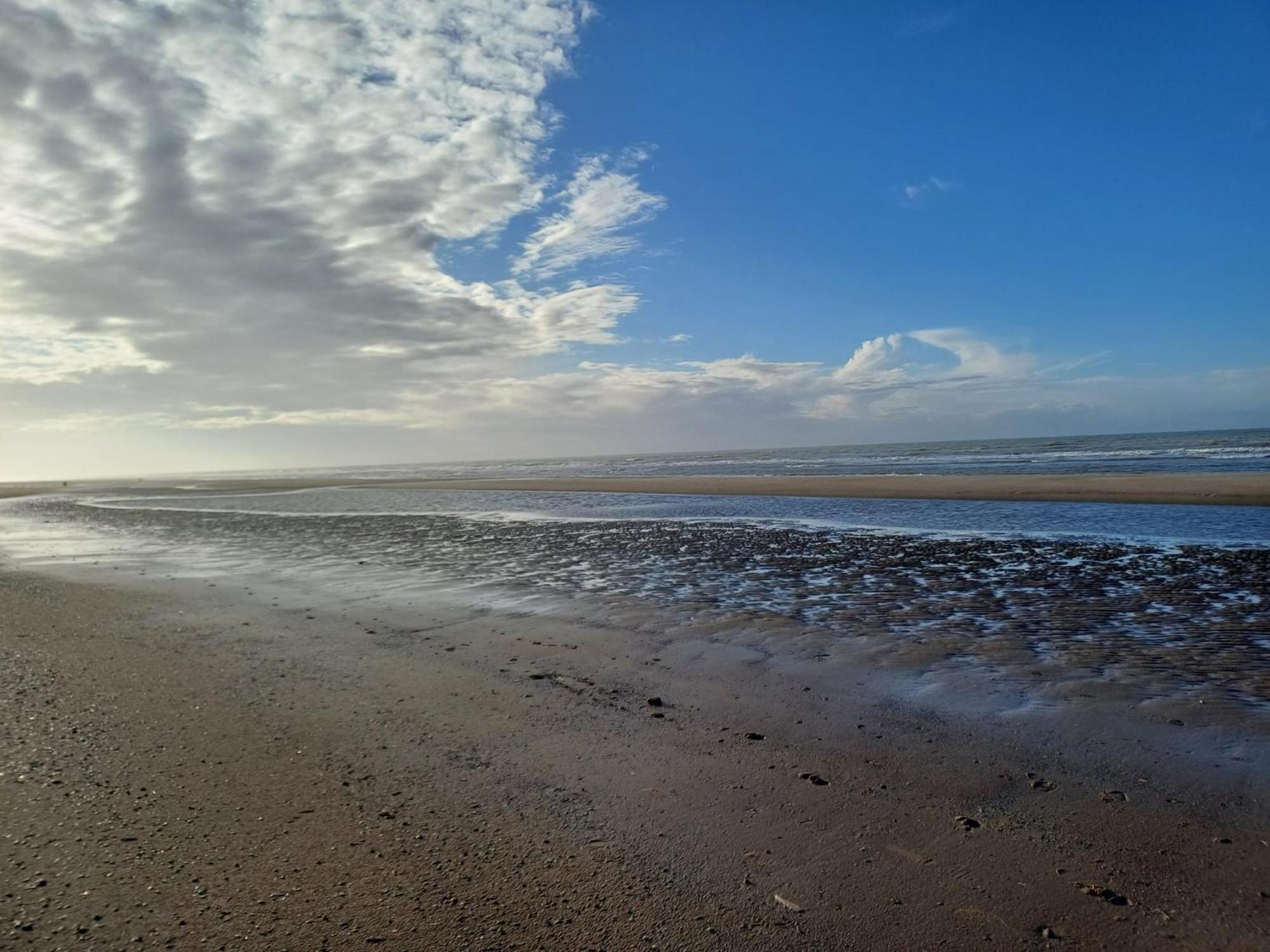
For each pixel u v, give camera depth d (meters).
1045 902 3.42
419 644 8.59
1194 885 3.53
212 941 3.16
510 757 5.24
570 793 4.66
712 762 5.12
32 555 18.88
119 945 3.13
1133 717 5.78
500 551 16.86
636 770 5.00
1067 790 4.59
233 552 18.12
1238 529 16.72
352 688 6.90
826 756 5.20
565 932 3.24
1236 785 4.56
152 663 7.84
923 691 6.55
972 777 4.80
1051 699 6.26
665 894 3.54
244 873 3.72
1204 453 52.47
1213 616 8.95
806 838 4.05
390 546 18.28
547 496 38.59
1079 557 13.76
